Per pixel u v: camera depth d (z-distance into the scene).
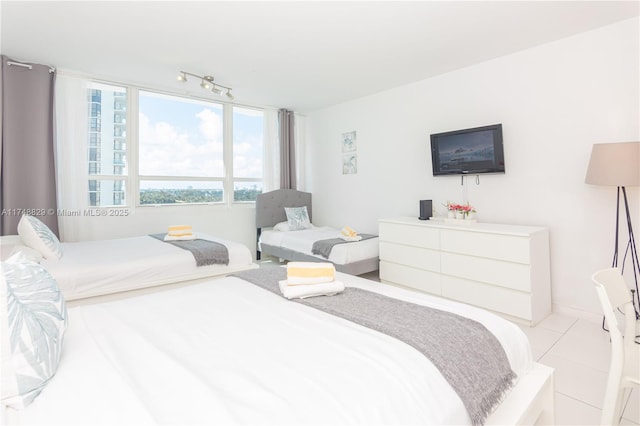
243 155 5.20
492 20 2.59
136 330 1.30
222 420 0.77
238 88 4.29
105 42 2.96
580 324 2.76
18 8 2.41
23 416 0.82
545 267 2.92
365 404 0.85
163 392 0.88
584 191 2.83
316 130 5.57
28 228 2.60
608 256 2.73
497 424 1.10
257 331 1.29
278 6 2.38
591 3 2.35
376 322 1.34
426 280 3.42
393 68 3.61
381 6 2.39
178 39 2.90
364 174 4.80
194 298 1.70
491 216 3.44
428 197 4.03
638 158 2.31
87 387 0.91
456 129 3.68
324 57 3.30
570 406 1.72
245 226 5.15
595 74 2.74
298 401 0.85
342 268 3.67
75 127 3.69
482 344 1.23
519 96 3.18
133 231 4.18
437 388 0.98
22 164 3.36
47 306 1.07
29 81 3.38
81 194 3.74
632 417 1.64
